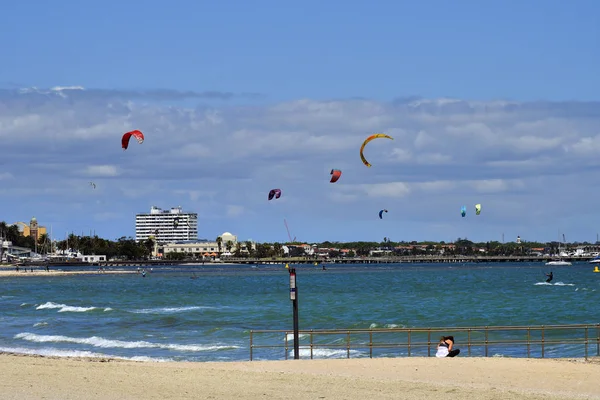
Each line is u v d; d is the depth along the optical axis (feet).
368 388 93.40
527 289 437.17
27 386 92.17
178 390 90.89
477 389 93.45
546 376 104.32
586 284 499.92
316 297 377.50
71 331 203.21
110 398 84.84
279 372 107.45
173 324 221.66
